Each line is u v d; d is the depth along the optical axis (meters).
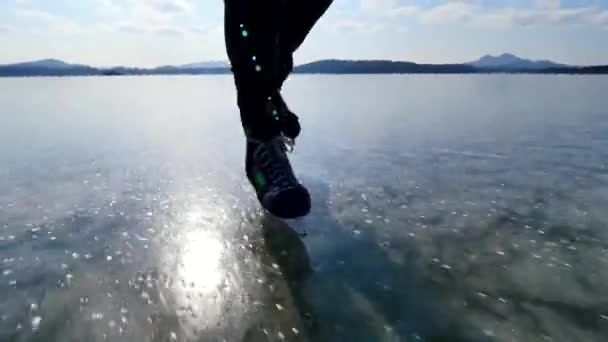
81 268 1.15
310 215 1.55
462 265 1.15
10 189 1.88
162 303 1.00
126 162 2.46
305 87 13.55
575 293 1.01
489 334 0.88
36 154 2.69
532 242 1.28
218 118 5.07
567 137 3.08
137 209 1.63
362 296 1.02
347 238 1.35
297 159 2.48
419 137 3.20
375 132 3.48
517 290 1.03
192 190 1.88
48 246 1.29
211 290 1.05
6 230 1.41
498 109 5.30
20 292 1.03
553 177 1.98
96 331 0.90
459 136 3.21
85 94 10.26
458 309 0.96
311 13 1.59
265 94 1.56
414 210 1.58
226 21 1.49
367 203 1.67
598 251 1.21
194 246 1.30
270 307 0.98
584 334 0.87
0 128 3.92
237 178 2.09
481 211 1.56
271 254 1.24
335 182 1.98
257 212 1.60
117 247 1.29
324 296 1.02
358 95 9.05
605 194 1.71
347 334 0.88
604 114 4.55
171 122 4.60
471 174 2.07
